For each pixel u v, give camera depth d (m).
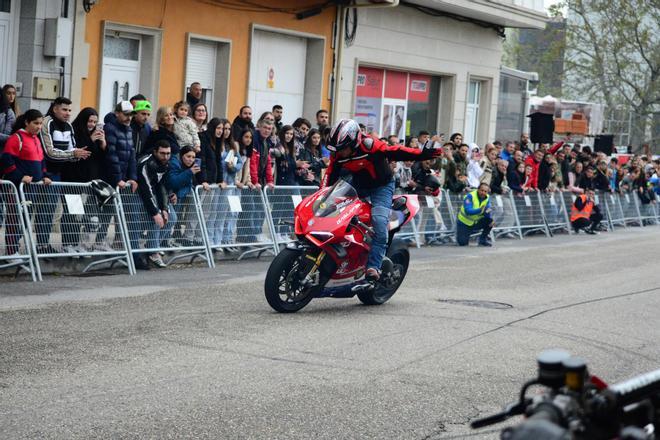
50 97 16.47
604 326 10.71
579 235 25.03
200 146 14.52
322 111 17.89
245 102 21.08
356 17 23.78
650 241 23.59
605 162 27.64
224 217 14.59
